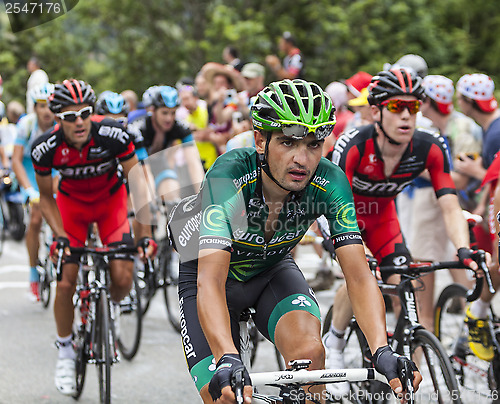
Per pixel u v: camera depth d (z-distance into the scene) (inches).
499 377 295.1
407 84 278.1
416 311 267.9
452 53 1267.2
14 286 568.1
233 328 226.5
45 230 504.4
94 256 330.0
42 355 399.9
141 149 400.5
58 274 309.0
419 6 1250.0
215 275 193.5
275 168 196.2
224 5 1253.7
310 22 1261.1
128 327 394.0
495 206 303.4
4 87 1278.3
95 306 323.9
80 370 331.3
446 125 402.9
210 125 600.4
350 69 1201.4
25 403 330.0
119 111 447.8
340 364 297.0
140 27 1311.5
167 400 333.7
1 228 685.9
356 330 290.0
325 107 192.2
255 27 1146.7
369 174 296.0
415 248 397.4
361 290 201.5
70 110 315.0
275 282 230.8
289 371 180.7
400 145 289.0
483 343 299.0
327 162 216.2
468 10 1305.4
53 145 323.9
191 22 1290.6
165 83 1279.5
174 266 450.6
